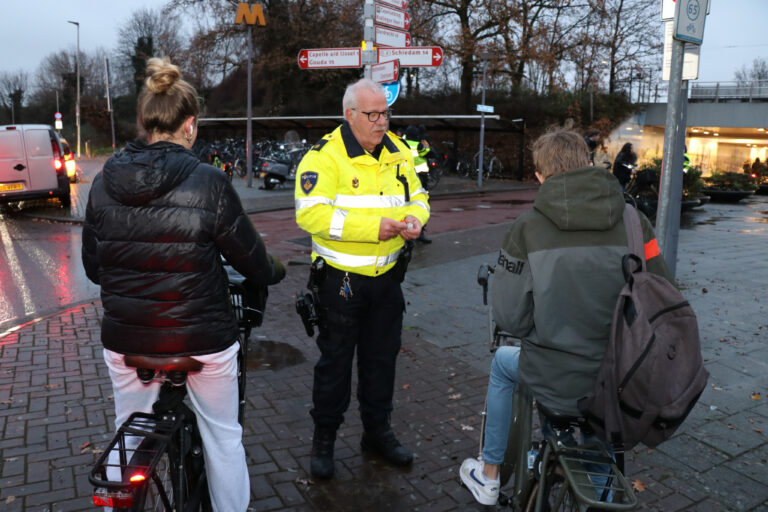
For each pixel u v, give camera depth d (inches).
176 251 73.2
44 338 187.8
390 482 113.5
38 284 266.4
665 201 162.9
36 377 158.1
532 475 84.0
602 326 73.3
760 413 143.3
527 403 88.9
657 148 1173.7
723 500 108.9
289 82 1359.5
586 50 986.7
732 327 203.8
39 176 474.0
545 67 971.3
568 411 74.8
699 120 1180.5
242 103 1505.9
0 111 3080.7
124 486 64.6
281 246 353.4
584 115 995.9
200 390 81.6
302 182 101.9
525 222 76.7
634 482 113.7
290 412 141.0
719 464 121.0
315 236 109.0
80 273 287.7
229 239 76.6
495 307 78.0
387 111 100.5
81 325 200.8
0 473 113.0
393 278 110.0
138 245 72.9
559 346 73.7
